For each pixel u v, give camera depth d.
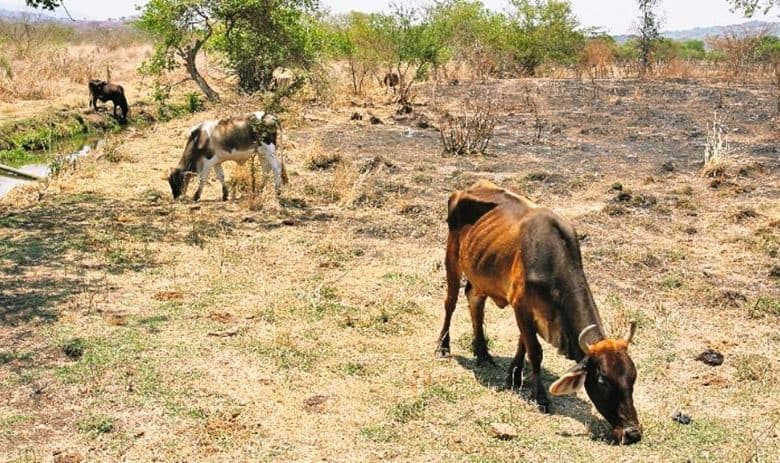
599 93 26.41
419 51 26.67
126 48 48.50
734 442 5.78
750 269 9.66
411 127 20.34
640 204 12.38
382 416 6.09
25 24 40.22
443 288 8.90
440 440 5.76
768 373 6.88
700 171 14.70
